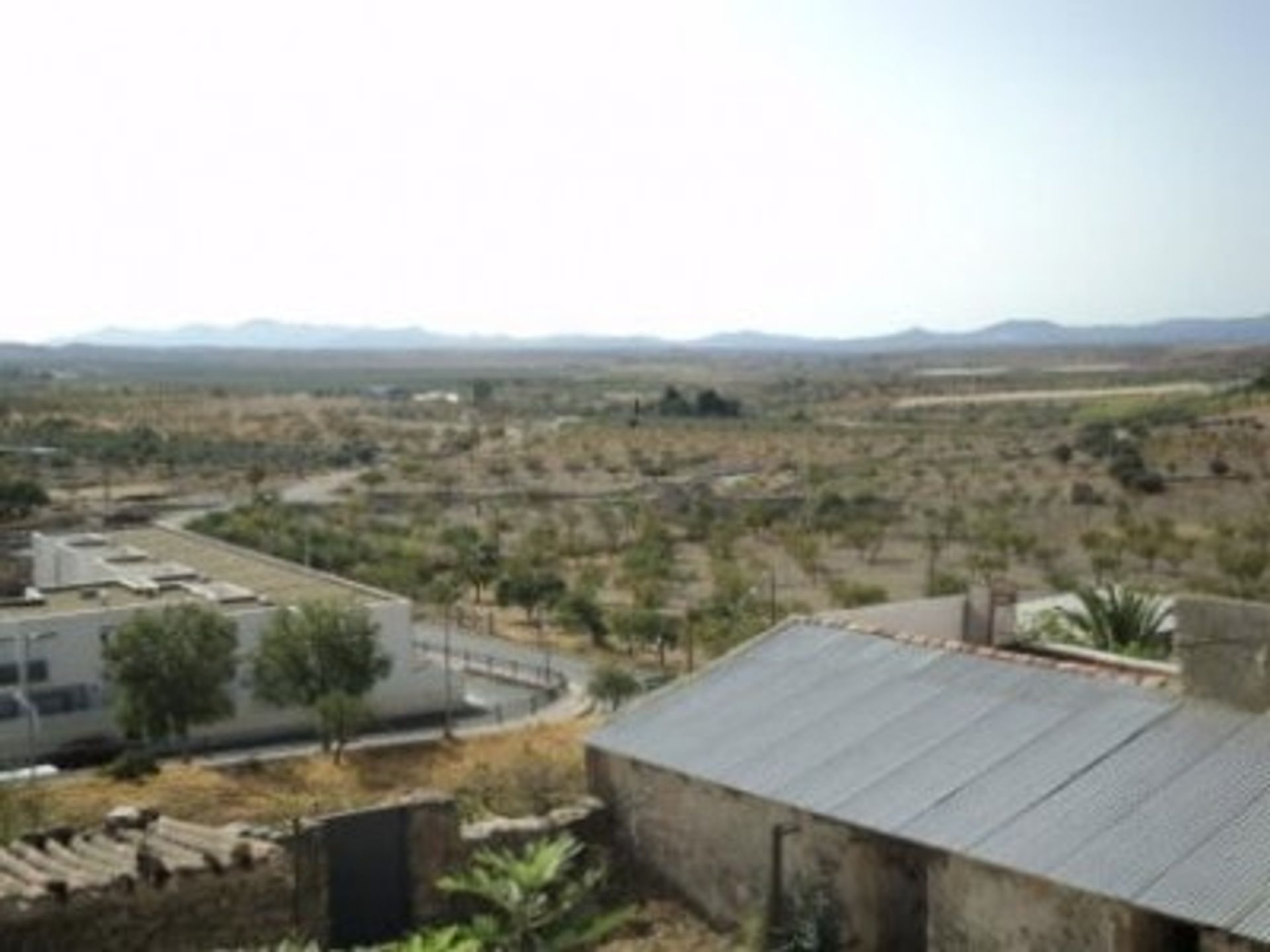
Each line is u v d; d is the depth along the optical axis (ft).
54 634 185.88
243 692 188.55
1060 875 51.57
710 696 72.49
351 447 565.53
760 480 444.96
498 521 358.23
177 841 60.18
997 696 65.00
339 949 59.72
